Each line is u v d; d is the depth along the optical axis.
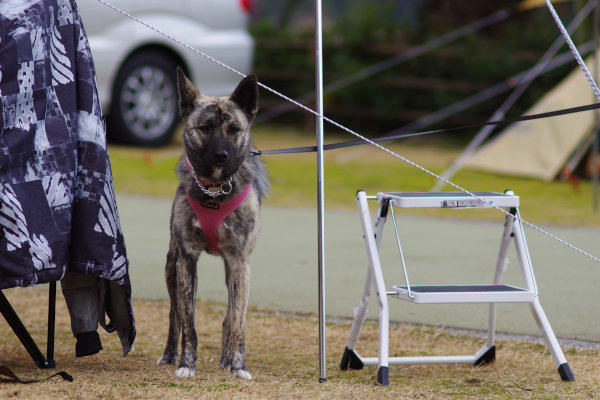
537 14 25.81
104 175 6.63
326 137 25.91
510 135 19.56
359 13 27.31
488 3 26.17
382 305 6.79
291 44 27.62
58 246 6.29
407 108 26.25
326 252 12.59
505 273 11.21
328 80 26.66
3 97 6.15
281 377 6.89
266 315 9.24
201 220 6.89
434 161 21.42
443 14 26.72
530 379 6.91
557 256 12.27
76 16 6.71
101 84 19.20
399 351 8.01
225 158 6.72
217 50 20.66
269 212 15.94
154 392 6.10
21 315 8.98
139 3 19.53
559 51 23.28
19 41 6.23
